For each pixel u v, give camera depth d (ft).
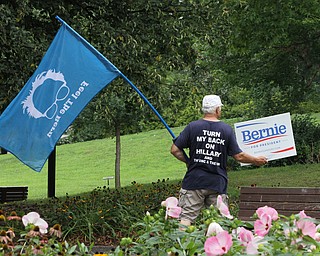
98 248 32.96
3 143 24.77
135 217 38.65
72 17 50.78
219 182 26.99
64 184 113.09
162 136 159.53
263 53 73.82
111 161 142.72
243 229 13.66
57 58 26.07
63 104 25.45
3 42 42.93
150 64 52.54
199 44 68.18
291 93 79.56
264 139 28.73
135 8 51.55
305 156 83.35
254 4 61.82
